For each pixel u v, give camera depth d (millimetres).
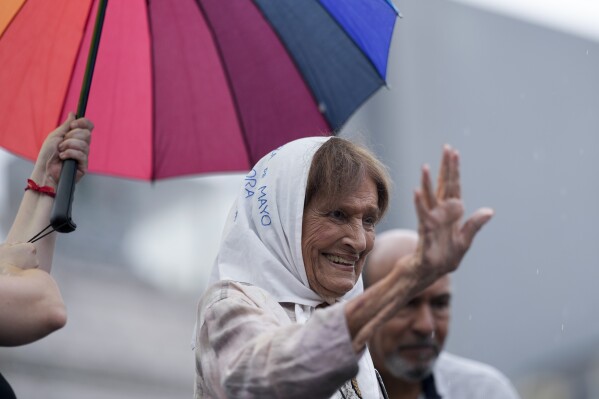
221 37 8859
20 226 7938
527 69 29875
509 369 27766
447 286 10969
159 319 26969
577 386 26438
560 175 29641
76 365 24438
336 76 8867
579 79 30391
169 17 8773
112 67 8805
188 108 8953
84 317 25719
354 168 7223
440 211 5965
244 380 6246
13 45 8633
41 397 23484
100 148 8930
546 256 28891
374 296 6039
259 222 7184
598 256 29359
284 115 8953
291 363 6090
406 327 10859
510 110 29453
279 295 7039
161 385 25719
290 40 8844
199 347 6832
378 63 8773
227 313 6609
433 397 11203
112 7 8695
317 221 7172
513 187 29031
